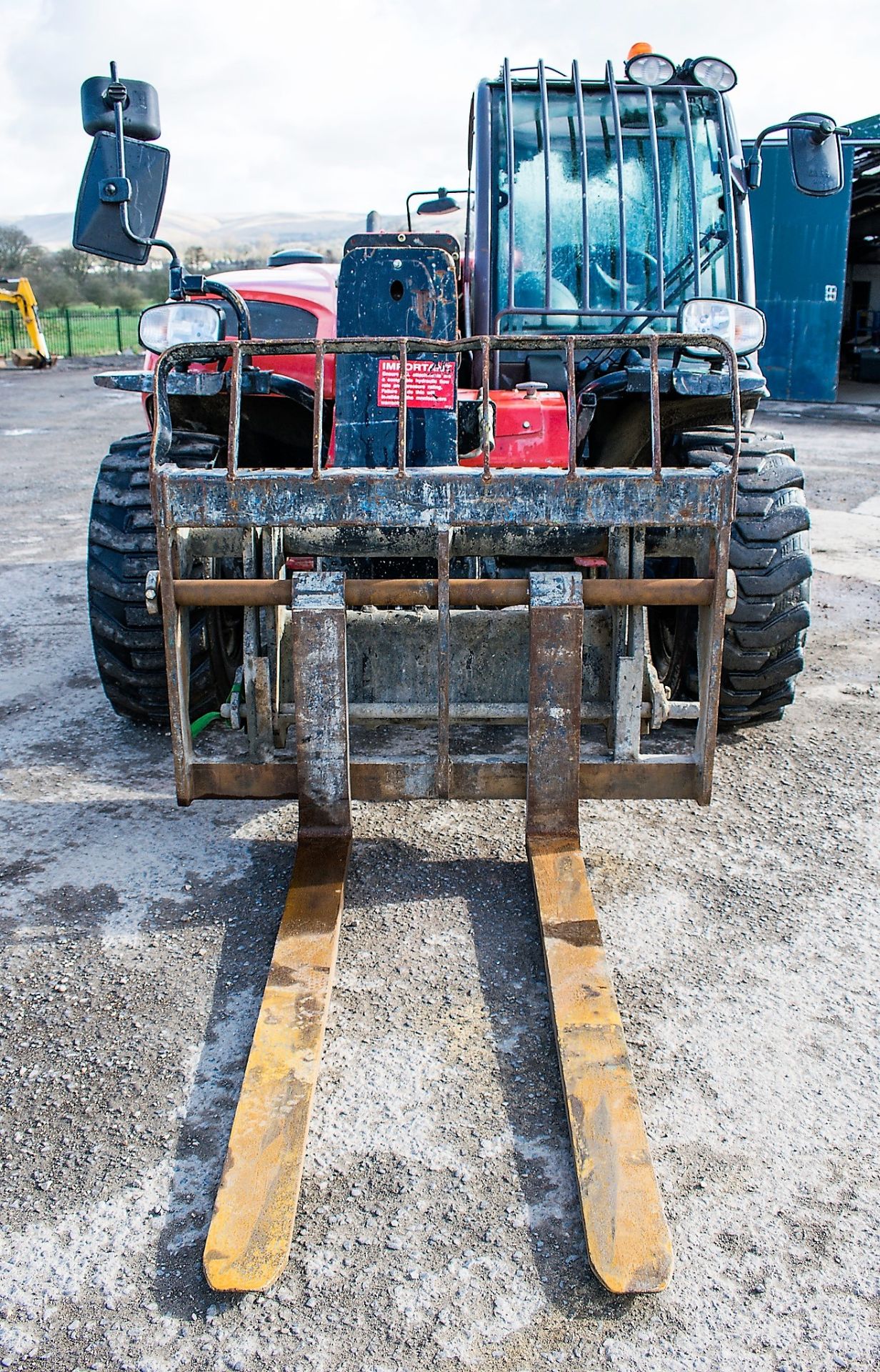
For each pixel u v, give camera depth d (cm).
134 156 359
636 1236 212
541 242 452
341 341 306
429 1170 239
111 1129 252
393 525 308
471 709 348
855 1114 256
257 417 457
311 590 316
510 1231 224
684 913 337
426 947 317
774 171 1808
